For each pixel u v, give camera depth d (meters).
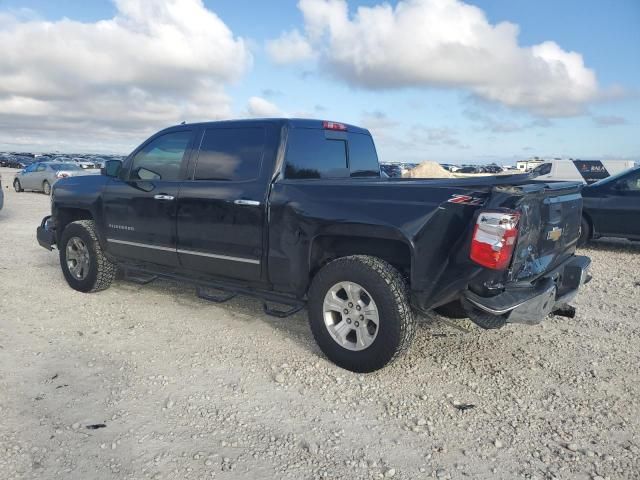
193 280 5.07
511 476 2.76
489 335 4.79
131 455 2.85
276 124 4.49
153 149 5.30
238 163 4.60
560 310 4.30
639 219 9.30
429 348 4.46
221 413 3.33
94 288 5.94
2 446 2.90
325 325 4.00
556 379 3.91
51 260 7.99
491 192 3.41
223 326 4.96
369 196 3.83
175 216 4.94
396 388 3.72
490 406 3.49
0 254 8.46
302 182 4.26
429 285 3.58
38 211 15.53
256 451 2.93
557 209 4.05
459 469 2.81
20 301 5.70
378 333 3.71
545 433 3.18
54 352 4.26
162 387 3.67
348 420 3.29
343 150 5.20
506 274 3.41
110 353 4.26
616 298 6.23
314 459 2.87
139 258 5.45
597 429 3.22
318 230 3.99
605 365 4.18
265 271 4.38
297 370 3.98
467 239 3.44
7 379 3.74
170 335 4.70
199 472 2.72
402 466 2.83
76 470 2.71
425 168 19.36
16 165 65.06
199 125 4.99
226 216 4.54
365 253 4.05
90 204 5.77
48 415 3.25
